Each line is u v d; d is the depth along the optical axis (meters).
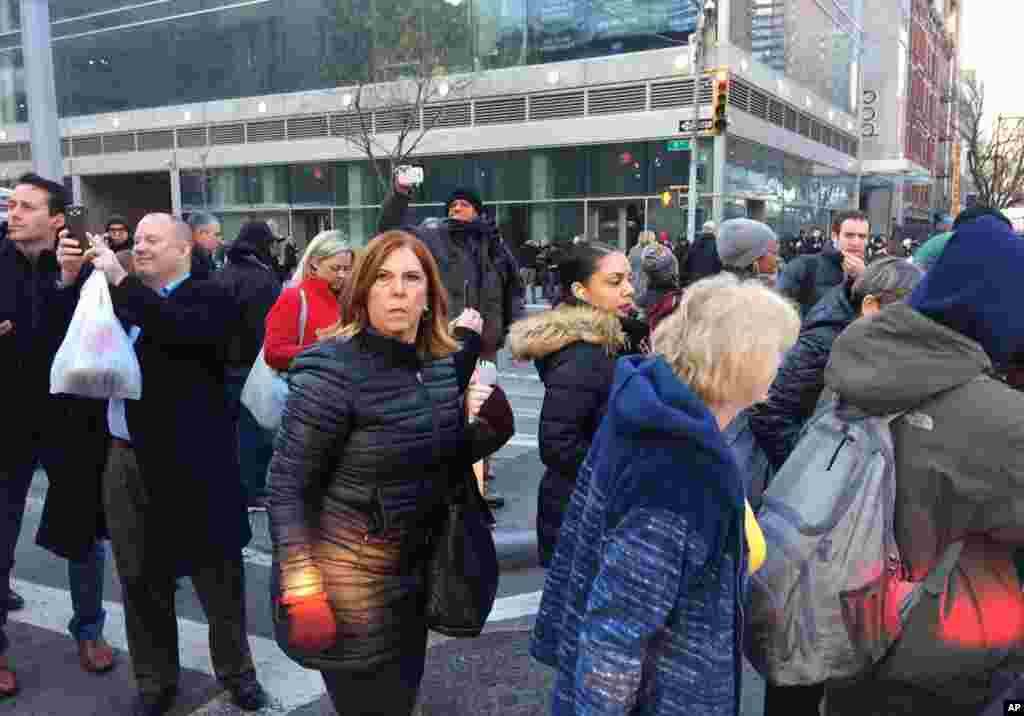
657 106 24.78
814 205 34.81
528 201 27.39
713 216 24.28
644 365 1.74
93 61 36.72
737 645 1.65
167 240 3.05
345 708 2.41
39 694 3.34
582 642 1.59
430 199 29.00
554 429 2.97
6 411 3.37
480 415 2.49
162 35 34.38
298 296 4.63
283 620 2.26
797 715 2.42
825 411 2.25
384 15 27.97
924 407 1.98
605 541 1.62
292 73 31.00
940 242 3.90
